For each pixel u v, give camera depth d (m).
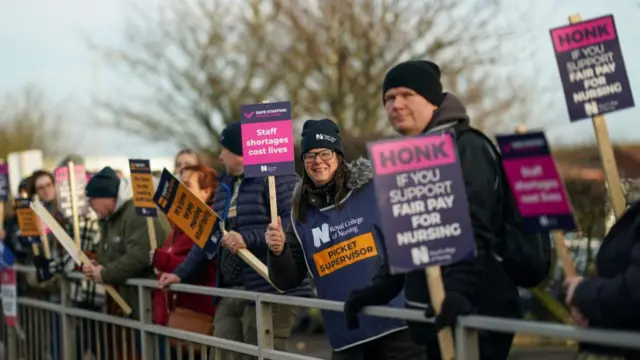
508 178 2.96
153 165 13.91
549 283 8.04
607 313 2.85
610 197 3.24
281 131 4.53
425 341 3.45
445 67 17.64
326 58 18.44
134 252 6.14
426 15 17.88
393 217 3.08
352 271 4.27
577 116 3.28
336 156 4.30
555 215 2.86
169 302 5.94
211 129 21.67
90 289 7.11
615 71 3.23
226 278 5.40
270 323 4.68
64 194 7.32
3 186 8.73
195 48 21.14
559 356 7.86
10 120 36.34
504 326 2.97
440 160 3.11
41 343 7.86
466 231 3.09
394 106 3.45
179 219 5.30
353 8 18.28
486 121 17.61
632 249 2.94
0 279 8.28
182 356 5.64
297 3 19.05
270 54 19.64
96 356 6.79
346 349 4.24
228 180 5.48
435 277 3.10
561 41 3.30
